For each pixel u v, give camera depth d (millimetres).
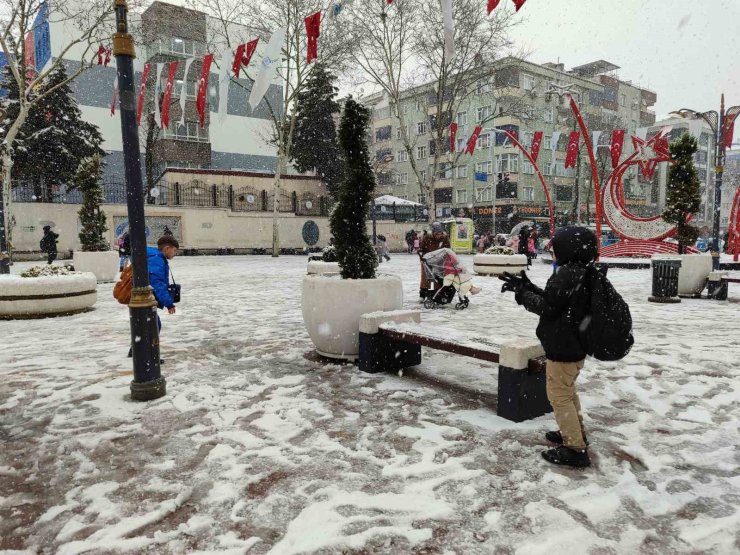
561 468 2912
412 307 9648
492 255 16688
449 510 2453
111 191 33625
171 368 5113
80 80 36250
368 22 27141
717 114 13430
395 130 56469
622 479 2779
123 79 3951
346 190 5445
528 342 3779
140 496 2641
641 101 58469
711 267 11289
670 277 10180
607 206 22438
